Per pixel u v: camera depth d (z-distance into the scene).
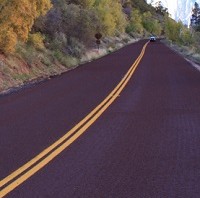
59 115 11.67
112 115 11.59
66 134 9.30
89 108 12.78
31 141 8.70
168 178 6.25
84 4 56.50
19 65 23.06
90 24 42.38
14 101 14.59
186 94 15.69
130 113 11.87
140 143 8.45
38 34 29.00
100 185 5.98
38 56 26.72
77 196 5.54
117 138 8.89
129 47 71.38
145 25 173.38
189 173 6.48
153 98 14.72
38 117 11.41
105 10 65.44
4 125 10.41
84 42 43.16
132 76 22.86
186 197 5.48
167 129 9.73
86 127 10.02
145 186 5.92
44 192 5.71
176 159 7.27
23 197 5.51
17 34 23.75
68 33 39.56
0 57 21.80
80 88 17.91
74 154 7.66
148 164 6.99
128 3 165.38
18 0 22.88
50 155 7.61
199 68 28.17
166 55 46.19
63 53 33.59
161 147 8.11
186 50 54.75
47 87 18.52
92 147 8.16
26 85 19.61
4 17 22.62
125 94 15.80
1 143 8.57
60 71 27.77
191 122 10.54
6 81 19.67
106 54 49.06
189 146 8.16
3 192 5.72
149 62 34.38
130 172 6.57
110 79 21.44
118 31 94.19
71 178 6.31
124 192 5.69
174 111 12.12
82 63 35.00
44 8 26.30
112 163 7.07
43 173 6.57
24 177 6.37
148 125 10.20
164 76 22.77
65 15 39.34
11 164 7.09
